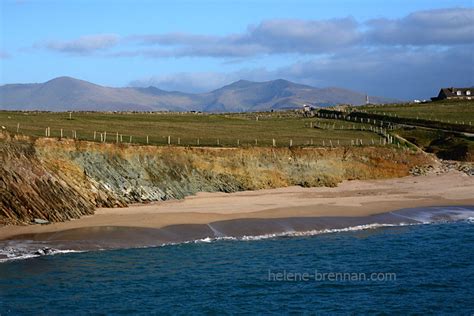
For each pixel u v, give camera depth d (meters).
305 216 57.62
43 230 48.81
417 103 168.00
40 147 58.41
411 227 55.44
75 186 56.84
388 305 34.66
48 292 35.62
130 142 69.88
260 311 33.41
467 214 61.19
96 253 44.38
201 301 34.78
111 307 33.44
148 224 52.16
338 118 134.00
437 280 39.34
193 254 44.91
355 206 63.03
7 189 50.97
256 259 43.94
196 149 70.62
